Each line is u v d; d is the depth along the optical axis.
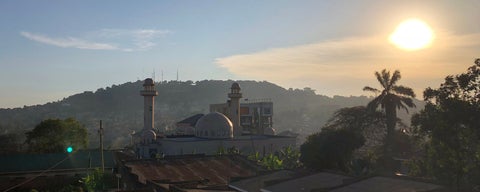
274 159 68.94
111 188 66.56
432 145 43.81
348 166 57.47
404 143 72.00
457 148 41.59
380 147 75.00
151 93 109.12
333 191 34.09
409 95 73.12
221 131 100.00
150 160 71.12
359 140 58.66
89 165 81.94
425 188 32.00
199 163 71.94
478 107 42.09
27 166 78.31
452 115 42.47
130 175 62.16
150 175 63.00
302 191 36.47
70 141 96.50
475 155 40.72
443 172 41.81
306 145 58.22
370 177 37.00
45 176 75.19
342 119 78.50
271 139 101.44
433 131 43.34
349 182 36.56
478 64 43.81
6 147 98.94
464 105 42.31
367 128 78.25
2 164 77.31
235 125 111.88
